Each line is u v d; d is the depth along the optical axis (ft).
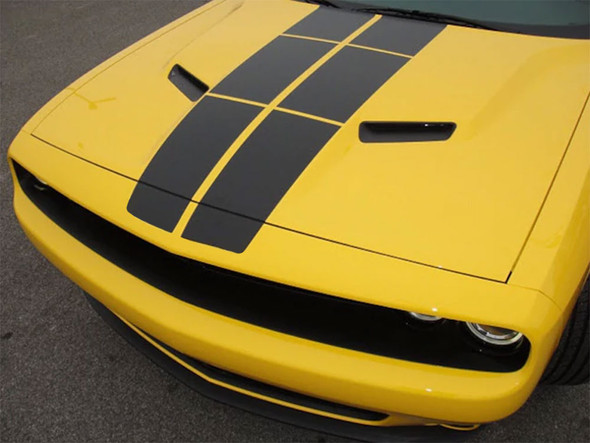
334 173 5.22
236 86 6.29
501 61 6.61
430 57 6.64
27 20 17.69
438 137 5.56
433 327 4.66
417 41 6.94
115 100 6.56
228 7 8.59
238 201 5.06
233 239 4.83
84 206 5.51
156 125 6.02
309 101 5.96
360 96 6.02
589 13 7.43
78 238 5.83
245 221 4.92
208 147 5.56
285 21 7.56
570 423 6.41
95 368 7.22
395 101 5.95
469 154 5.37
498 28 7.27
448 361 4.49
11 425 6.61
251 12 8.03
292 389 4.84
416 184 5.07
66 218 6.07
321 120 5.71
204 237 4.90
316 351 4.64
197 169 5.38
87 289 5.67
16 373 7.18
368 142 5.54
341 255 4.60
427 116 5.76
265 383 5.40
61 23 17.33
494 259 4.48
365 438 5.45
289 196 5.04
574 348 5.55
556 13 7.43
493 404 4.35
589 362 5.67
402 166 5.25
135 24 17.02
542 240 4.59
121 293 5.32
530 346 4.27
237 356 4.80
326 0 7.99
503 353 4.46
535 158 5.33
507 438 6.29
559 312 4.33
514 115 5.88
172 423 6.59
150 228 5.08
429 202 4.91
